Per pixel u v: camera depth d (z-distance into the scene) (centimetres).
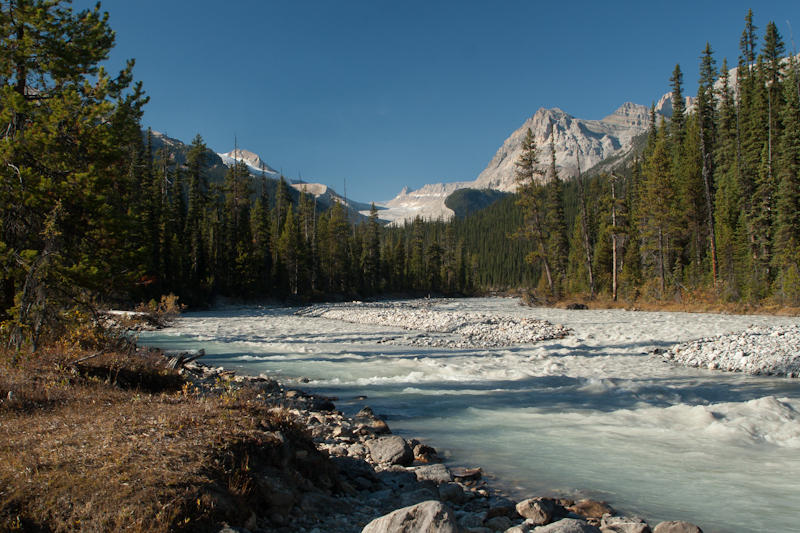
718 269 4497
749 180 4666
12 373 766
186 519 364
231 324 3591
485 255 16038
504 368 1553
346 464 639
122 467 414
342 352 1988
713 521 509
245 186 6950
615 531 461
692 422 901
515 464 701
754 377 1368
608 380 1312
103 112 1291
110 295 1322
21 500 369
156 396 711
